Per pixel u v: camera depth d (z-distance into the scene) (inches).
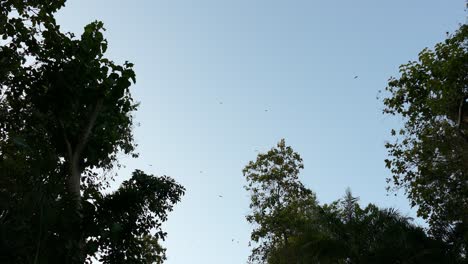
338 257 561.9
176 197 673.6
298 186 1338.6
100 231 490.0
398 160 882.1
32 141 603.2
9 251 383.2
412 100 864.9
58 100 535.2
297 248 597.9
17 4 536.4
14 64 543.2
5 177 554.9
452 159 789.9
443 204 797.9
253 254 1237.7
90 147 621.9
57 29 544.4
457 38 759.7
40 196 424.8
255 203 1323.8
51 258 429.4
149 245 1077.8
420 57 821.2
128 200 521.7
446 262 522.9
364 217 589.9
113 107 599.2
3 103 606.5
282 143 1396.4
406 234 537.6
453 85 758.5
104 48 540.4
